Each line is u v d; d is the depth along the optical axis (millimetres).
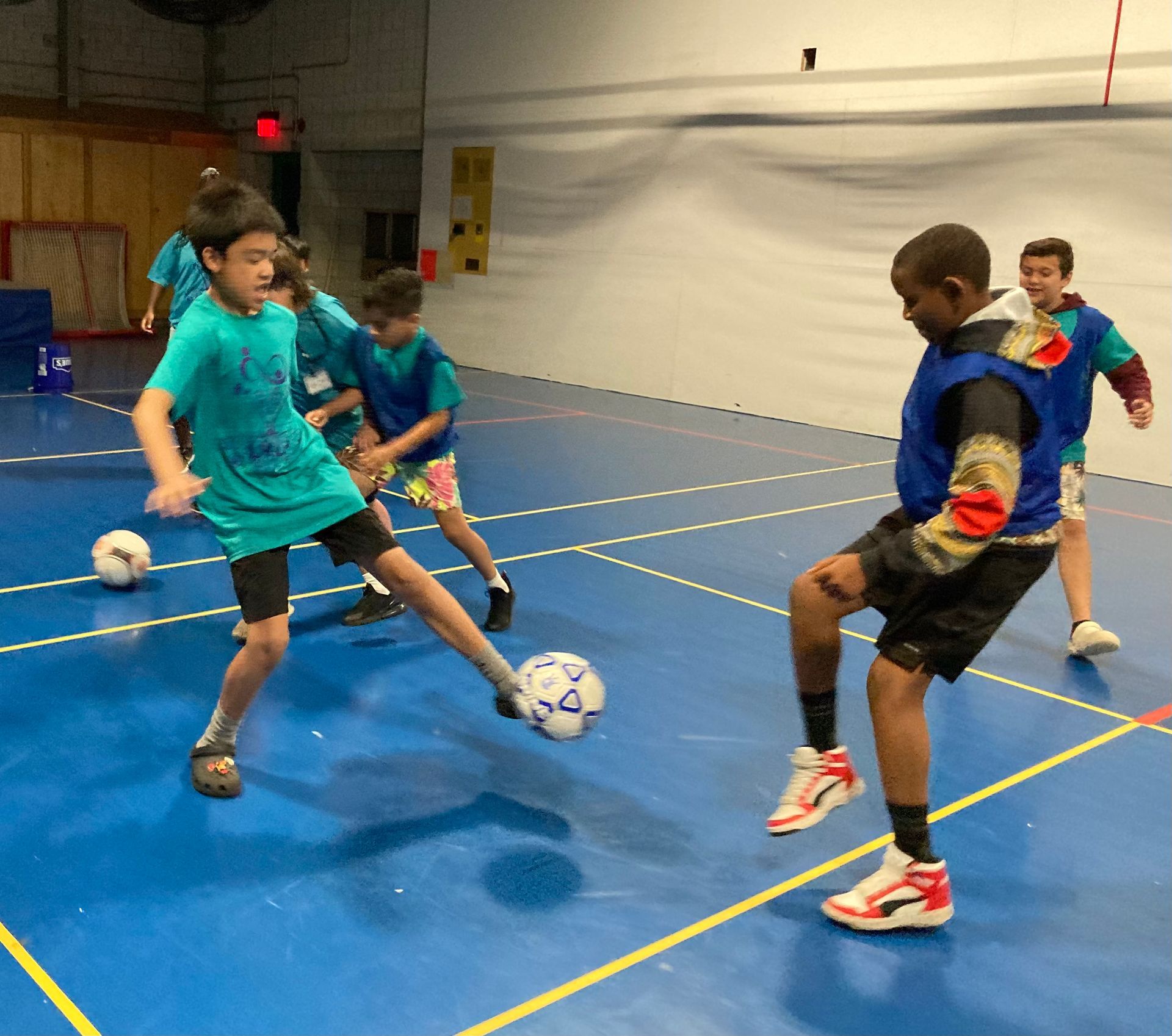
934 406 2348
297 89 16344
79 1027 2102
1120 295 8914
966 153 9602
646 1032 2184
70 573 4965
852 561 2383
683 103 11445
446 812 3027
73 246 15977
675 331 11906
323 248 16641
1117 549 6559
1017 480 2223
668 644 4441
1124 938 2613
